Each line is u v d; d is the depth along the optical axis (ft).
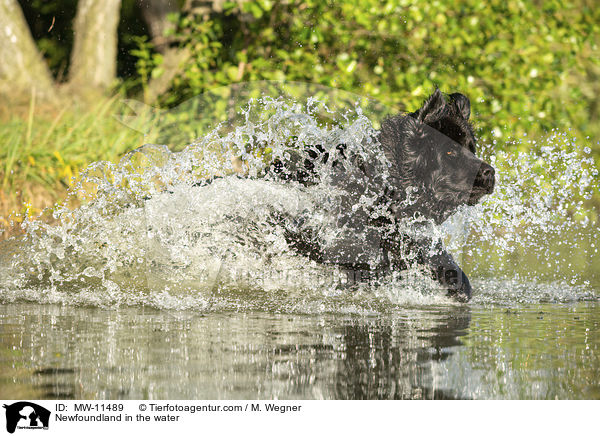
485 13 42.24
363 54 43.29
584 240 36.60
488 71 42.27
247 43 45.32
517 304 20.20
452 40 41.65
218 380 11.52
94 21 53.16
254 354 13.21
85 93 51.03
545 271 28.58
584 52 48.24
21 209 34.76
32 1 59.31
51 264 23.13
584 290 23.44
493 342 14.52
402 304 19.74
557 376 11.93
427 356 13.24
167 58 47.70
